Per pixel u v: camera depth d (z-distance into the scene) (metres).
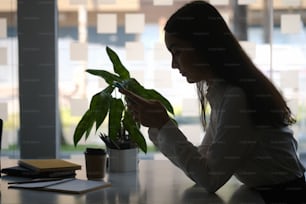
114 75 1.51
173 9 1.94
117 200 1.16
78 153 1.93
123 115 1.48
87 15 2.02
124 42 1.99
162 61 1.96
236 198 1.21
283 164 1.31
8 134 2.04
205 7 1.37
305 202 1.26
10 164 1.68
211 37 1.35
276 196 1.27
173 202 1.15
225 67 1.34
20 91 2.07
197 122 1.92
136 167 1.58
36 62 2.06
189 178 1.39
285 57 1.97
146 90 1.51
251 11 1.96
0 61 2.04
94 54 2.01
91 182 1.34
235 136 1.24
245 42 1.95
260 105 1.28
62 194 1.22
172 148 1.28
